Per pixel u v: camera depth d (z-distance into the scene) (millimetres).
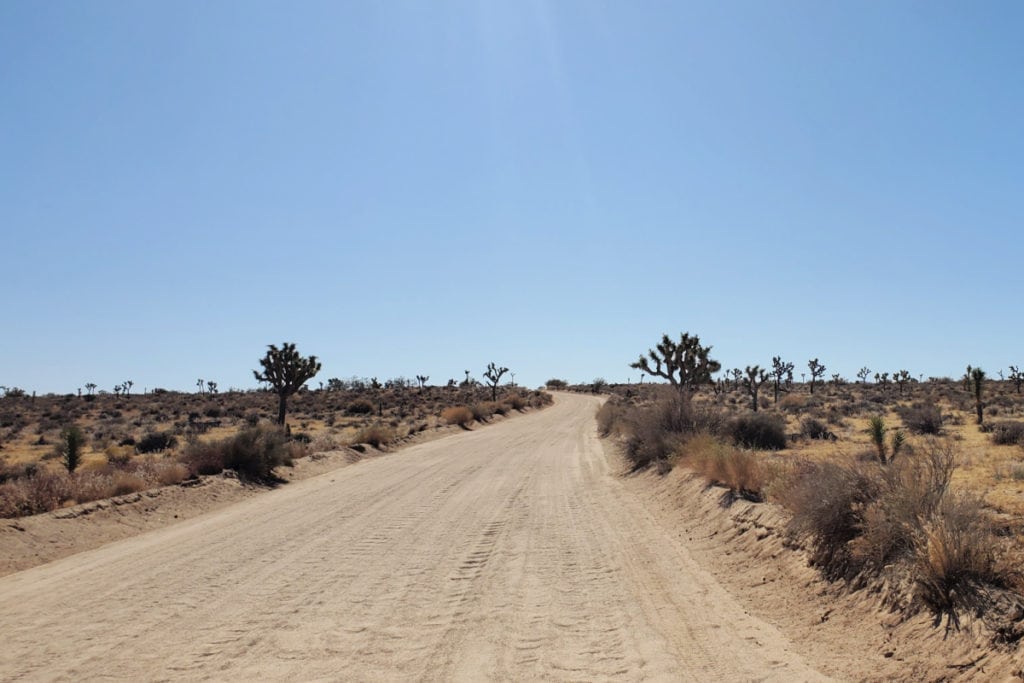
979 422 32156
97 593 9953
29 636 8000
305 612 8852
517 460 29344
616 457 29328
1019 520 8922
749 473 14430
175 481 21219
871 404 50469
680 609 8758
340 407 75312
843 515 9047
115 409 72188
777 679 6309
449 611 8867
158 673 6773
